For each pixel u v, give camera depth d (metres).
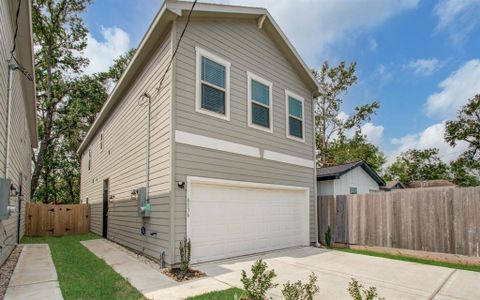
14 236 8.34
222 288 4.57
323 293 4.54
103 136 12.46
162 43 6.75
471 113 21.36
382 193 8.34
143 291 4.43
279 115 8.84
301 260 6.88
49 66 18.44
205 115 6.69
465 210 6.81
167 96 6.28
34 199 22.67
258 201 7.82
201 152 6.48
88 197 15.05
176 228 5.81
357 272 5.82
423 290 4.73
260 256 7.23
